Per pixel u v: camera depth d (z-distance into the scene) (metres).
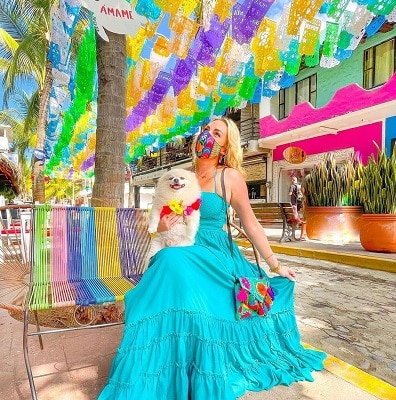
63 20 3.60
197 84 5.32
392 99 9.98
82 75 5.23
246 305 1.84
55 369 2.04
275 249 7.79
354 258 5.91
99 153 3.49
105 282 2.26
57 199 40.16
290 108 15.46
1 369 2.05
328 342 2.53
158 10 3.33
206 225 2.11
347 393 1.76
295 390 1.78
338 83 13.19
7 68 11.73
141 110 5.64
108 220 2.56
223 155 2.22
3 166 5.80
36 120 13.05
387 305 3.52
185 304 1.65
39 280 2.20
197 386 1.53
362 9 3.71
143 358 1.56
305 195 8.72
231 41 4.30
